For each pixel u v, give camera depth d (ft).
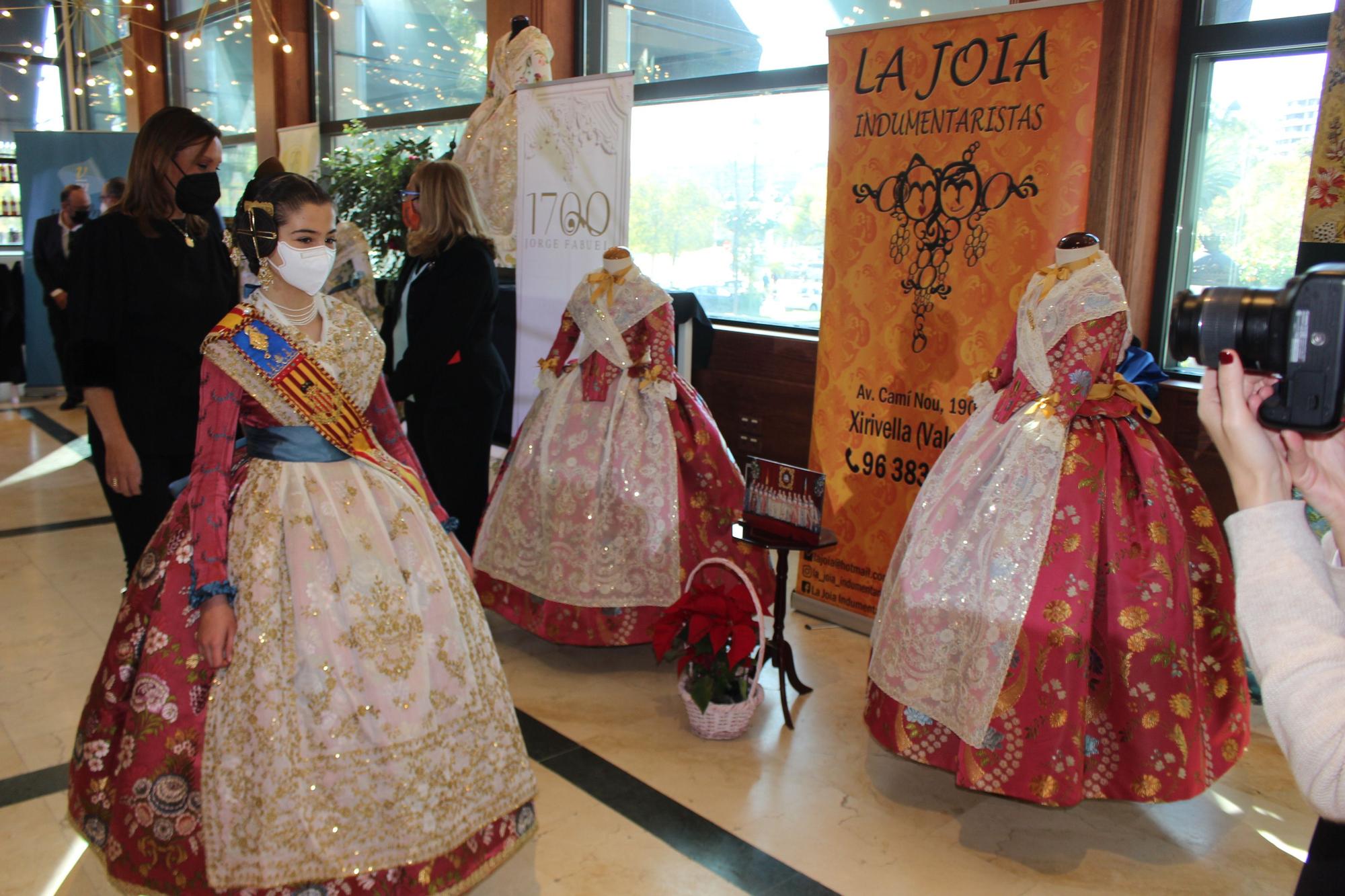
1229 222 11.80
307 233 6.34
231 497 6.40
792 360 16.39
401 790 5.98
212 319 9.29
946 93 10.81
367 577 6.22
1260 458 2.90
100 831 6.13
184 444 9.32
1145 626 7.84
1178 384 11.76
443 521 7.10
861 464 11.99
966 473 8.62
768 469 10.09
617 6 19.34
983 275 10.77
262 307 6.46
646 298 10.93
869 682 9.20
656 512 10.60
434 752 6.15
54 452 20.21
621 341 10.91
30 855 7.43
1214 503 11.51
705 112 17.94
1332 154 9.68
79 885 7.11
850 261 11.81
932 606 8.31
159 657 6.00
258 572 6.06
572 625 10.75
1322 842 3.31
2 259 30.14
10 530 15.28
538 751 9.18
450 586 6.66
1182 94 11.77
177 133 8.82
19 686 10.16
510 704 6.87
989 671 7.84
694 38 18.04
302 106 28.37
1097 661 8.00
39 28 33.58
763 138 17.06
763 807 8.37
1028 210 10.37
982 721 7.79
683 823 8.08
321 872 5.76
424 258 11.96
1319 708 2.68
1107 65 11.53
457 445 12.09
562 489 10.74
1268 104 11.33
